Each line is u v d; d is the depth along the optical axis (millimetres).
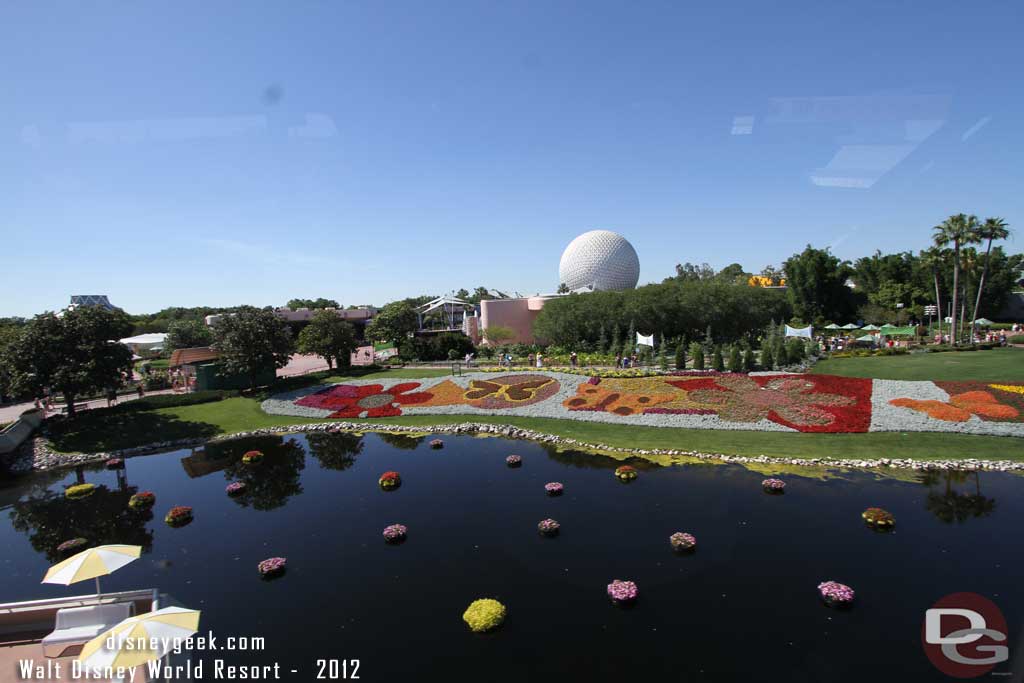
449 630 12906
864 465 23812
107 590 15859
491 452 28594
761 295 66875
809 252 87125
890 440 26562
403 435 33562
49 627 12977
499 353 58000
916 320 82875
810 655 11562
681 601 13781
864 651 11625
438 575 15562
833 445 26406
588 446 28594
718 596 13953
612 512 19641
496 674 11242
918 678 10742
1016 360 40000
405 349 60562
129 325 39719
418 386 43062
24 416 35688
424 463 27094
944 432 27062
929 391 31109
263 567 16031
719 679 10906
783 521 18422
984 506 19297
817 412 30406
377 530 18984
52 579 12875
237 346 44562
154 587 15797
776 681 10812
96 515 22578
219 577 16125
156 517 21859
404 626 13125
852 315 90000
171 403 41094
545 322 61844
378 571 15953
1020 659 11148
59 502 24531
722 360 42250
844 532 17469
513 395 38656
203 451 32406
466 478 24344
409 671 11438
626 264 80125
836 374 40906
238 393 44781
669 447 27547
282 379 50688
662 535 17609
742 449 26547
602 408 34719
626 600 13641
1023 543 16469
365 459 28516
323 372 53562
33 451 32219
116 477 28000
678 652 11797
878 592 13898
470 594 14484
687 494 21250
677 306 58188
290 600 14570
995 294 77750
